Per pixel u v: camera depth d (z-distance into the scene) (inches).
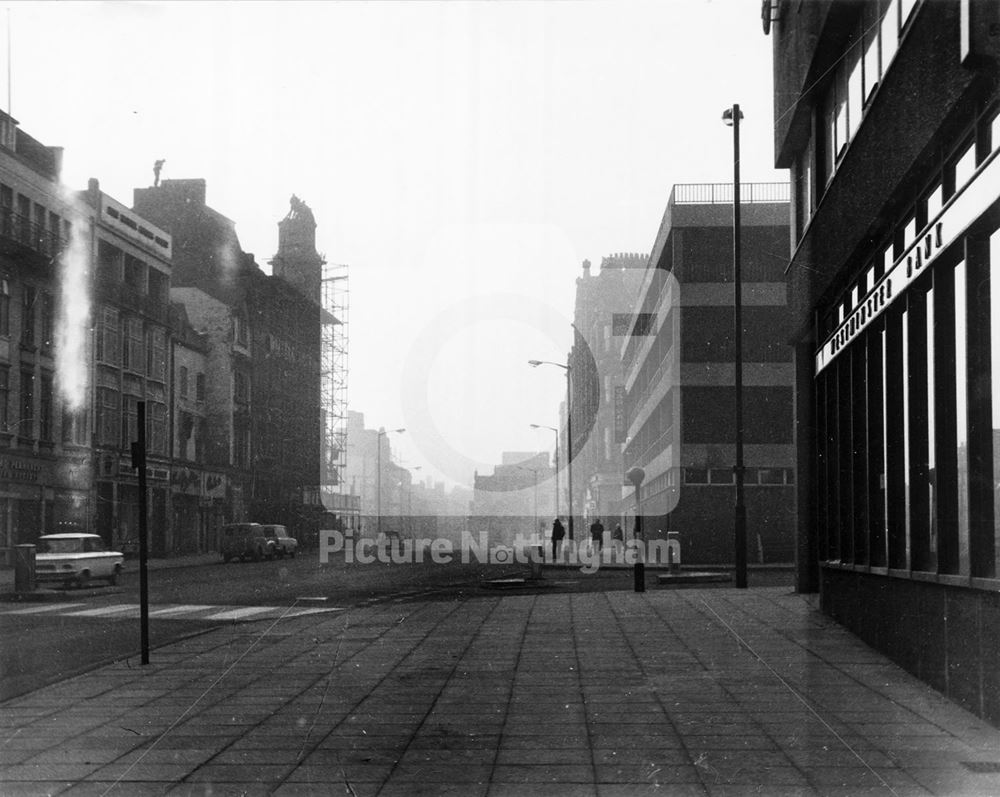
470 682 387.5
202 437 2273.6
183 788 240.1
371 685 382.0
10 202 1566.2
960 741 282.5
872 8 494.3
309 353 1781.5
